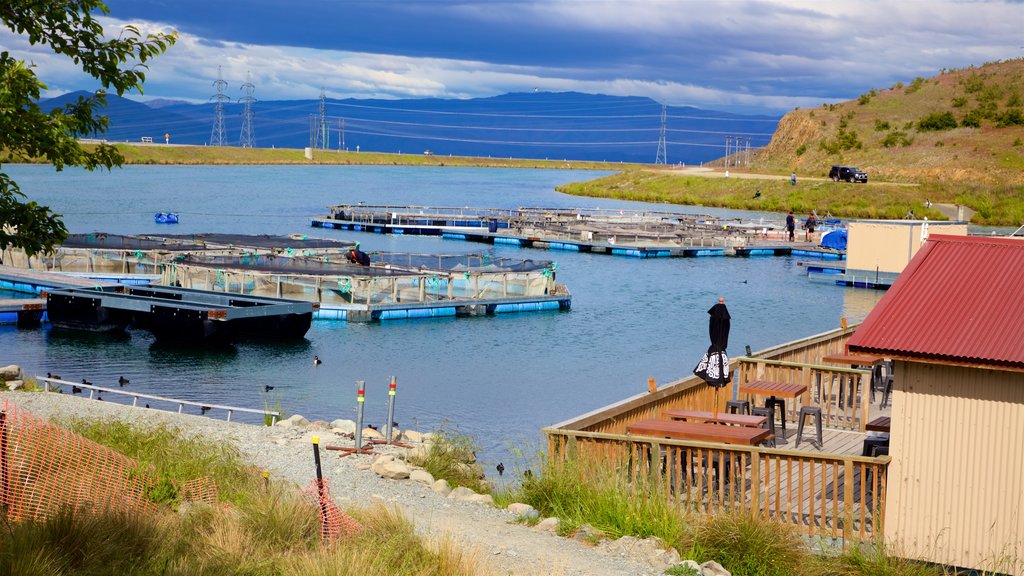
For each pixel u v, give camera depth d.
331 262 41.12
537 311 38.62
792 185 106.50
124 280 41.47
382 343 31.09
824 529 11.80
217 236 51.09
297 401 23.25
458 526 11.98
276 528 10.67
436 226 74.19
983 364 10.66
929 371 11.23
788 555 11.02
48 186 120.38
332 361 28.22
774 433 15.72
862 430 17.03
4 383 20.97
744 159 170.38
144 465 12.68
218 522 10.76
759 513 12.17
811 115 142.00
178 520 10.85
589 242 63.81
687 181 120.50
